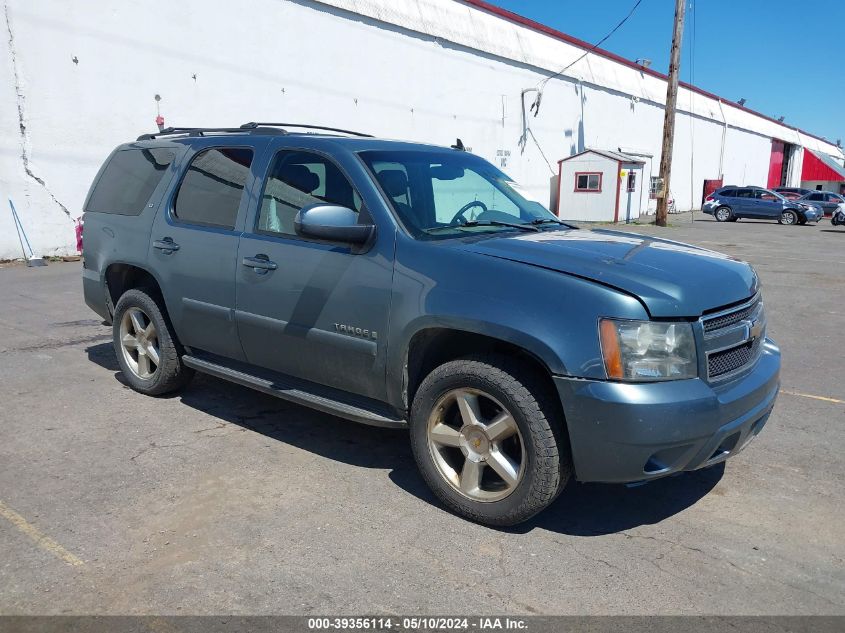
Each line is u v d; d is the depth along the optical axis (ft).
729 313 10.68
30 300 29.37
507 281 10.50
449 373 11.00
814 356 22.43
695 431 9.80
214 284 14.32
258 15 53.11
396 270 11.51
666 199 86.17
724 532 11.10
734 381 10.73
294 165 13.62
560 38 93.30
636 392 9.59
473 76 76.48
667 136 84.33
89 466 12.92
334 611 8.86
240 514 11.28
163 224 15.65
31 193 42.22
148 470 12.81
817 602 9.27
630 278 10.21
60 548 10.16
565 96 92.99
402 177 12.88
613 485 12.76
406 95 67.97
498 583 9.55
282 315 13.09
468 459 11.09
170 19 47.44
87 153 44.32
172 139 16.84
